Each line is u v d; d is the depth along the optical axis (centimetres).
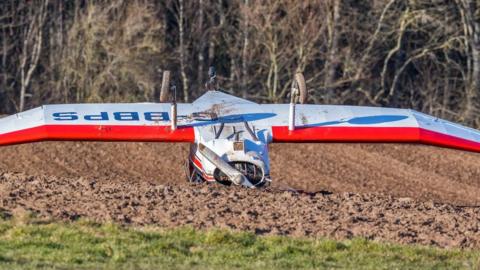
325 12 16150
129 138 5903
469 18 16338
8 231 5003
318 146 10356
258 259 4734
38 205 5450
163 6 17262
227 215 5381
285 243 4959
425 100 17262
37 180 6150
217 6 17400
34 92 17125
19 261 4509
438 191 8962
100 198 5634
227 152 5828
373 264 4719
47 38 17475
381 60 17512
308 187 8906
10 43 17575
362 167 9706
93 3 15925
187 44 17488
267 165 5834
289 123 6106
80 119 6012
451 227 5431
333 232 5212
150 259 4641
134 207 5469
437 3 16450
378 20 16425
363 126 6178
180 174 9069
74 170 9031
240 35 16538
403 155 10206
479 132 6394
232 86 16850
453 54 17275
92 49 15412
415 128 6188
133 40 15412
